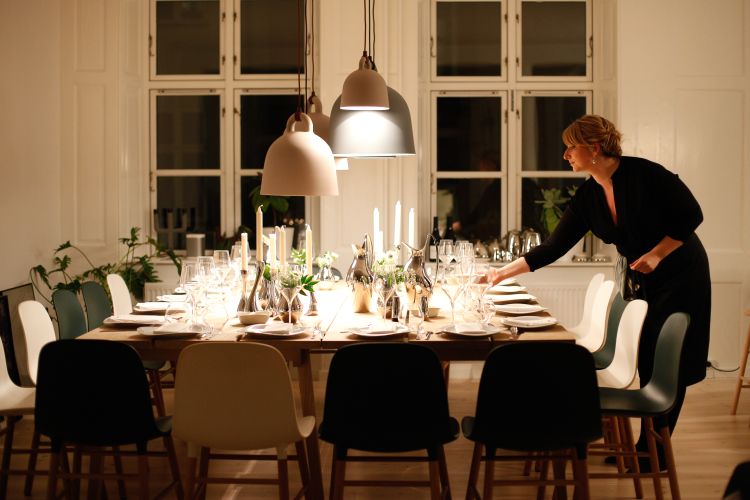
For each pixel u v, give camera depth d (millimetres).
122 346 3074
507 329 3611
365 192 6477
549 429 2980
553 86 7000
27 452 3822
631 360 3793
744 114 6375
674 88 6367
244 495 3971
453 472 4297
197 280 3643
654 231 3965
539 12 6996
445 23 7023
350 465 4414
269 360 2977
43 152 6152
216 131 7035
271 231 6785
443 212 7098
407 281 4105
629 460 4250
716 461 4461
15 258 5648
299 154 3650
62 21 6449
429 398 2984
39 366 3139
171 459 3465
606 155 3979
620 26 6355
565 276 6594
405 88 6457
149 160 7023
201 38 6980
